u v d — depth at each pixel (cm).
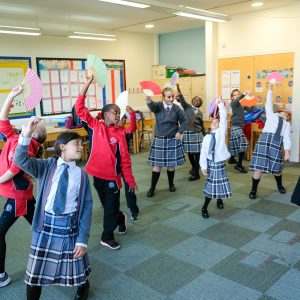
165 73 841
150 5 431
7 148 224
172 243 301
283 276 244
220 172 344
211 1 546
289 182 477
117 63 832
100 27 772
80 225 185
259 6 590
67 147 182
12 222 231
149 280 244
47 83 719
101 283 240
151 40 898
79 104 264
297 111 597
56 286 238
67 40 742
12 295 228
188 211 378
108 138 269
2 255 234
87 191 188
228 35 674
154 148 426
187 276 247
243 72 664
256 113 605
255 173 407
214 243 299
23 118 686
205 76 736
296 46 585
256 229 326
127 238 313
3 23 641
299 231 320
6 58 652
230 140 552
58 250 182
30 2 521
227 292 227
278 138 398
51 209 180
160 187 476
